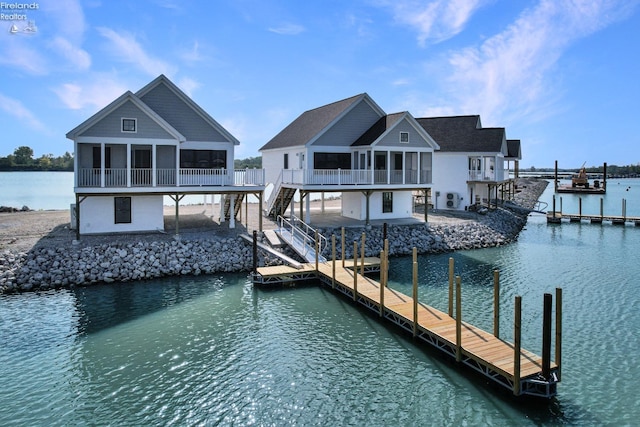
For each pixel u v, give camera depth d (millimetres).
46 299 17531
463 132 40656
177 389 11234
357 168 30031
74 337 14188
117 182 23141
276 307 17281
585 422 9805
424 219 32125
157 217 24891
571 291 19094
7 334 14320
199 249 22438
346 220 31031
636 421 9773
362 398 10883
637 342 13664
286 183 29641
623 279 21094
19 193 56812
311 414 10234
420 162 29953
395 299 16578
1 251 20188
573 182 80250
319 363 12672
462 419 10008
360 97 30203
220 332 14781
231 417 10102
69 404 10531
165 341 14000
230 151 26875
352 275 19969
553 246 29828
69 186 72562
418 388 11305
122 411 10281
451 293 14547
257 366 12461
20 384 11367
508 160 50094
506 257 26156
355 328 15203
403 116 28484
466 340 12570
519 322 10328
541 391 10633
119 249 21109
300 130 34594
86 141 21922
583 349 13188
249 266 22219
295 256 23531
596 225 40281
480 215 36281
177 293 18594
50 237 23000
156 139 22984
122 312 16375
